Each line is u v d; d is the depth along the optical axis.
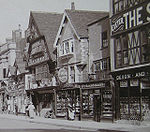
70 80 33.91
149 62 22.12
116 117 25.45
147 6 22.39
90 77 30.16
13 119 37.22
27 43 46.47
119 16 25.52
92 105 29.12
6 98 55.09
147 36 22.38
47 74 39.72
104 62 28.86
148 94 22.16
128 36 24.44
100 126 23.11
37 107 42.12
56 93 36.06
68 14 34.06
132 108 23.86
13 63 54.56
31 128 23.72
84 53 31.73
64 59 35.03
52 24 41.88
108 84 26.62
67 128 23.67
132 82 23.92
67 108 33.03
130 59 24.11
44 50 40.62
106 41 28.67
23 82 47.66
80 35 31.92
